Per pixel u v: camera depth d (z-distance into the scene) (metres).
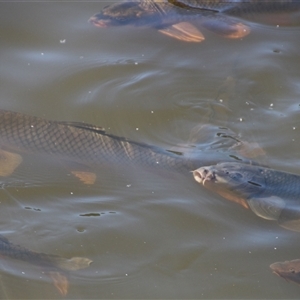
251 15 30.42
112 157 21.52
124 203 20.08
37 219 19.39
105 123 23.89
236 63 27.34
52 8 30.62
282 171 20.23
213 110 24.64
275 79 26.45
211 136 23.12
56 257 17.77
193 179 20.83
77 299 16.75
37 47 28.02
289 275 17.09
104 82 26.08
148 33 29.20
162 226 19.19
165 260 18.00
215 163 21.30
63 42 28.41
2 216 19.50
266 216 18.83
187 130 23.61
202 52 28.06
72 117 24.11
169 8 29.98
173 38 28.86
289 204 19.17
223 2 30.50
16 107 24.41
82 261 17.80
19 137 21.89
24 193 20.48
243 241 18.61
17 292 16.81
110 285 17.20
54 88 25.67
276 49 28.38
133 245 18.48
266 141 22.84
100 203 20.06
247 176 19.89
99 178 21.06
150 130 23.61
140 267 17.80
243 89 25.81
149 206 19.94
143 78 26.34
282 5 30.58
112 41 28.66
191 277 17.50
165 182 20.84
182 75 26.61
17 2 30.98
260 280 17.33
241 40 28.94
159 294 17.00
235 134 23.25
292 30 29.83
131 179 21.00
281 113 24.42
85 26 29.47
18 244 18.36
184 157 21.61
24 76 26.22
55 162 21.69
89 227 19.09
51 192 20.53
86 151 21.67
